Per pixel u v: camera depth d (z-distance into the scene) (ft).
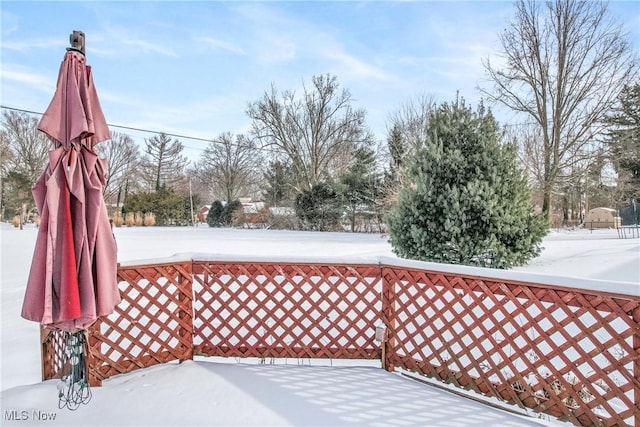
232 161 112.57
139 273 9.41
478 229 18.08
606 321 6.60
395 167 62.49
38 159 85.61
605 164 54.44
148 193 102.22
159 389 8.73
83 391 8.50
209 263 10.29
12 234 52.70
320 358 10.24
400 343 9.58
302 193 75.15
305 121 84.02
